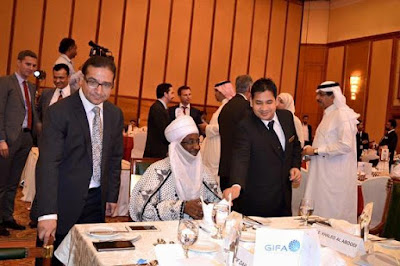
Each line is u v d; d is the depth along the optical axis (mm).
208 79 11102
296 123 4219
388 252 1802
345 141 3387
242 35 11492
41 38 9172
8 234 3900
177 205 2182
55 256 1902
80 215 2074
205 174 2559
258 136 2494
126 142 6836
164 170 2393
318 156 3582
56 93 4164
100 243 1580
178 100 10742
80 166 2072
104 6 9805
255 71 11734
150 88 10422
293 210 4035
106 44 9875
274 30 11938
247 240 1728
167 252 1463
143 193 2303
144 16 10258
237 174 2404
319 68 12148
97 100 2004
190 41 10820
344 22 11617
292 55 12242
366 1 10984
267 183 2504
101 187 2174
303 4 12320
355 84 11148
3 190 3834
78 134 2055
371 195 3629
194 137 2408
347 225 2004
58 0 9305
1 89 3701
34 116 4043
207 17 11008
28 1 9023
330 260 1387
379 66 10562
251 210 2523
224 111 3713
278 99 4340
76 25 9516
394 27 10234
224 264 1399
